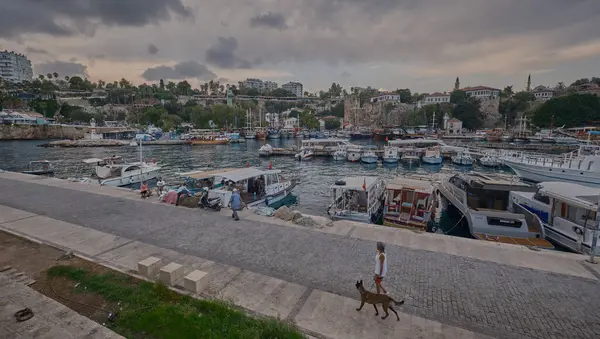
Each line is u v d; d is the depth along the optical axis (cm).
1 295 777
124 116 16988
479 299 854
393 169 5091
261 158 6419
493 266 1041
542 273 996
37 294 786
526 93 16312
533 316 783
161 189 2089
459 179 2388
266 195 2480
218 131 12256
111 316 720
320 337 690
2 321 674
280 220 1499
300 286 909
